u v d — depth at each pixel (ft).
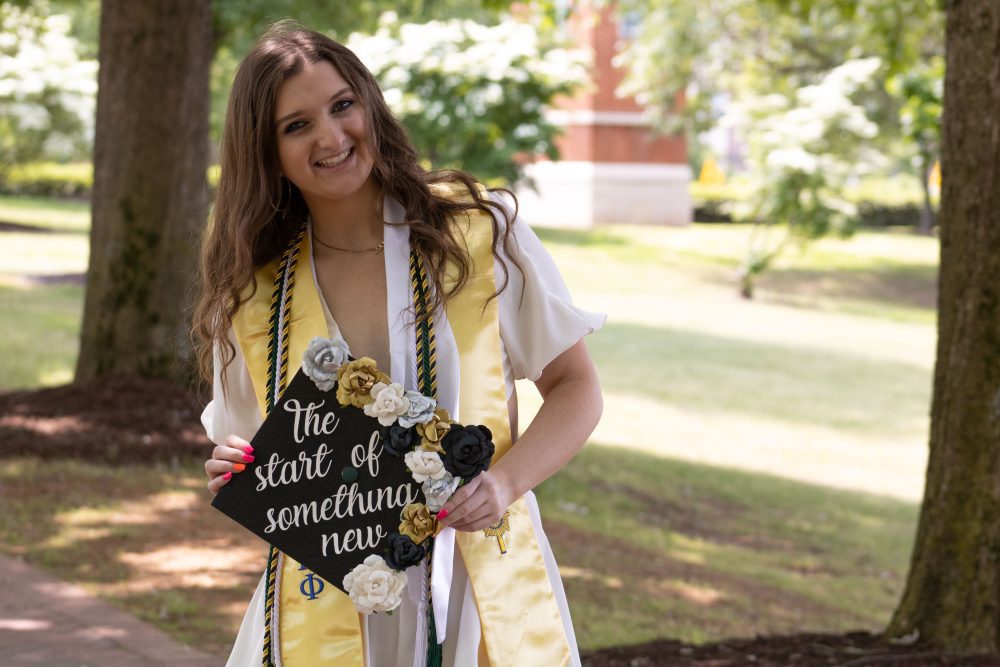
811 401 54.19
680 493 35.24
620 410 48.65
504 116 77.82
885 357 67.26
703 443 43.86
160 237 30.99
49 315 54.29
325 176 7.15
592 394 7.52
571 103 111.75
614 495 33.40
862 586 27.55
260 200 7.31
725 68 95.71
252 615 7.77
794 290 90.89
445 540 7.18
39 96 88.43
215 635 16.43
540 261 7.61
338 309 7.47
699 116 101.55
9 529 21.42
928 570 17.16
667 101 102.22
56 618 16.75
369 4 61.36
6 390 37.65
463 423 7.19
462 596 7.26
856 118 81.76
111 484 25.09
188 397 30.40
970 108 15.93
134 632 16.26
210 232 7.61
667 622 20.44
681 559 26.94
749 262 85.76
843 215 83.25
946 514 16.94
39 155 92.63
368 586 6.90
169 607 17.60
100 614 17.06
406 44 75.00
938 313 16.97
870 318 82.02
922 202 136.56
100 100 31.04
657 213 114.83
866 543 32.40
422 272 7.30
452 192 7.61
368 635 7.35
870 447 46.19
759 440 45.50
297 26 7.43
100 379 30.86
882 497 38.34
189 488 25.35
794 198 81.92
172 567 19.84
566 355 7.54
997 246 16.08
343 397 7.00
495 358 7.27
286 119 7.12
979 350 16.39
